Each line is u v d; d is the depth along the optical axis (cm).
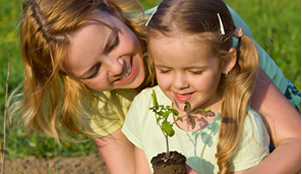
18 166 302
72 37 178
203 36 159
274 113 189
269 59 236
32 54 201
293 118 188
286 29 500
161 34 163
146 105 200
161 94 199
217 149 180
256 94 193
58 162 308
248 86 181
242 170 180
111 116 228
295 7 586
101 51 180
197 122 187
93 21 180
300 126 186
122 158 233
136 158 207
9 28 605
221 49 167
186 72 165
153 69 199
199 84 166
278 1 616
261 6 602
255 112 184
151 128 197
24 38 200
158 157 164
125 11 216
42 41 189
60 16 181
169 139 192
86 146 322
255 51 185
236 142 176
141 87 219
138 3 223
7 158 313
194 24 160
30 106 221
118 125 231
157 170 158
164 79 171
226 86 184
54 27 181
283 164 172
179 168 157
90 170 300
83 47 179
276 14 564
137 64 196
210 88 169
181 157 161
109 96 222
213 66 165
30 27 194
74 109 223
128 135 207
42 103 221
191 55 160
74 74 191
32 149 322
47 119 232
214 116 186
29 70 210
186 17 162
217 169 186
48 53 192
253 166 179
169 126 157
